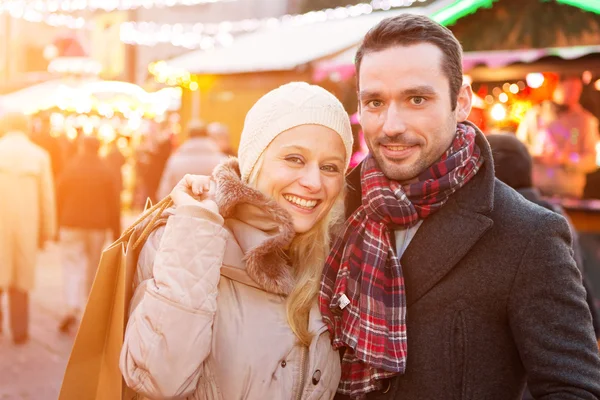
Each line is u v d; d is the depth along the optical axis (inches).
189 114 402.0
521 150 116.0
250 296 61.9
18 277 205.9
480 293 59.4
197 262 57.8
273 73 307.0
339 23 353.1
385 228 64.2
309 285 64.1
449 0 256.8
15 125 216.7
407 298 62.2
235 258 62.2
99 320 63.7
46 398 161.0
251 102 381.7
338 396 66.6
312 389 61.4
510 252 58.9
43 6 472.7
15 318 206.8
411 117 61.3
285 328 62.1
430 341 60.4
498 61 235.1
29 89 542.0
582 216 245.1
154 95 504.1
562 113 264.2
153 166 480.4
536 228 58.9
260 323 61.1
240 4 692.1
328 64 272.5
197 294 57.2
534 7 243.3
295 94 64.9
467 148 62.8
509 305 58.5
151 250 62.7
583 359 55.4
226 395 59.9
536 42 243.6
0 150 209.3
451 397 59.4
